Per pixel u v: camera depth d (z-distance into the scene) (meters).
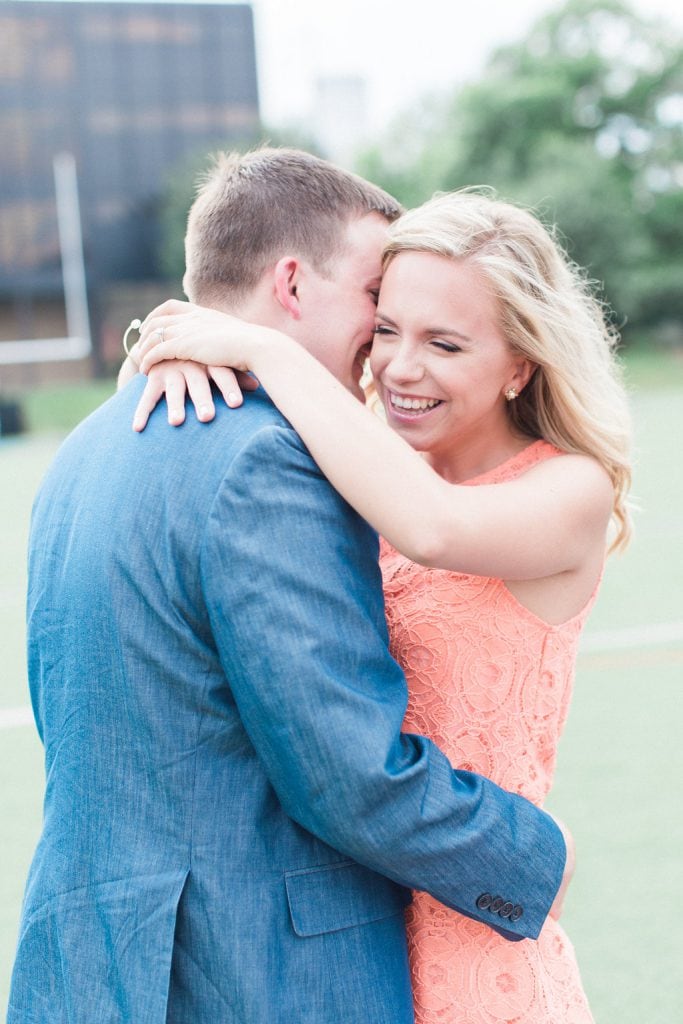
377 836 1.03
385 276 1.30
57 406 23.88
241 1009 1.04
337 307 1.31
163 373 1.18
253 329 1.19
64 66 39.09
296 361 1.16
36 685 1.20
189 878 1.06
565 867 1.16
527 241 1.31
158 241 40.00
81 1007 1.07
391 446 1.14
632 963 2.52
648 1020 2.30
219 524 1.04
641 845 3.12
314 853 1.10
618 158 38.88
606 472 1.36
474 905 1.10
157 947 1.05
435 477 1.17
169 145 40.38
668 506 9.39
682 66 38.34
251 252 1.29
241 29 40.62
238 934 1.05
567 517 1.26
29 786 3.83
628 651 5.08
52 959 1.10
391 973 1.12
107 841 1.08
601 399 1.36
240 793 1.08
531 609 1.28
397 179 41.12
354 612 1.06
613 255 32.38
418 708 1.29
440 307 1.26
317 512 1.08
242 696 1.04
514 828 1.12
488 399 1.32
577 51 39.81
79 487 1.16
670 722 4.09
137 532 1.09
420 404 1.32
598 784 3.56
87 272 39.38
